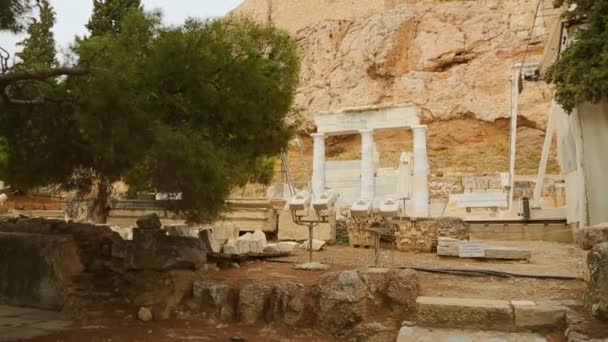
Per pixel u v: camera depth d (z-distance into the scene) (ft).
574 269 33.55
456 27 180.96
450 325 22.31
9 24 21.90
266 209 56.13
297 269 33.76
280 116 31.30
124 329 24.64
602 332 18.94
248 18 30.42
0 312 28.40
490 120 161.17
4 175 34.30
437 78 176.45
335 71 196.95
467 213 76.23
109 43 23.97
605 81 37.83
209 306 26.89
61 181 32.81
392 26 189.57
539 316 21.52
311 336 23.63
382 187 99.96
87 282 30.01
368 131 99.40
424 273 32.07
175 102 25.94
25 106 26.99
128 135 22.67
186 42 25.76
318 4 233.35
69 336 23.25
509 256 38.47
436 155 164.45
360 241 49.03
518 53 166.91
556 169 140.67
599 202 41.68
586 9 40.81
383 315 23.79
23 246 30.94
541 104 156.97
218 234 49.34
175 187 25.02
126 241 31.45
